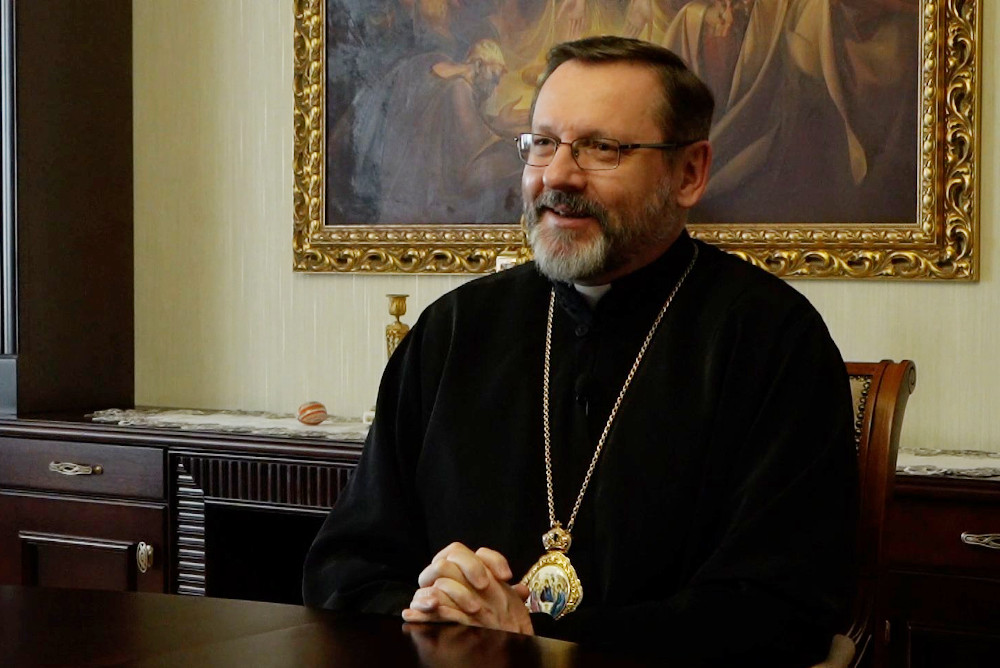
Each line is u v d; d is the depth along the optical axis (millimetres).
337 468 3299
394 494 2154
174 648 1407
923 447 3266
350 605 2002
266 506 3408
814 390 1960
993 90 3170
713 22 3428
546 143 2064
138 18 4297
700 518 1962
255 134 4117
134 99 4320
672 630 1797
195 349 4250
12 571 3818
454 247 3781
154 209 4297
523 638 1488
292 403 4086
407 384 2240
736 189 3412
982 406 3203
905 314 3281
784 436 1931
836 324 3357
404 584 1991
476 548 2057
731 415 1979
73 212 4145
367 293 3955
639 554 1956
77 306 4164
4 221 3975
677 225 2137
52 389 4082
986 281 3193
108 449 3654
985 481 2637
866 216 3289
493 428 2123
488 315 2254
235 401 4188
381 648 1416
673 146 2066
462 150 3770
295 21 3992
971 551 2664
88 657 1365
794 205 3357
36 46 4008
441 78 3791
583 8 3596
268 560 3703
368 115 3896
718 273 2148
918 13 3221
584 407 2092
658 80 2061
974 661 2670
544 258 2064
